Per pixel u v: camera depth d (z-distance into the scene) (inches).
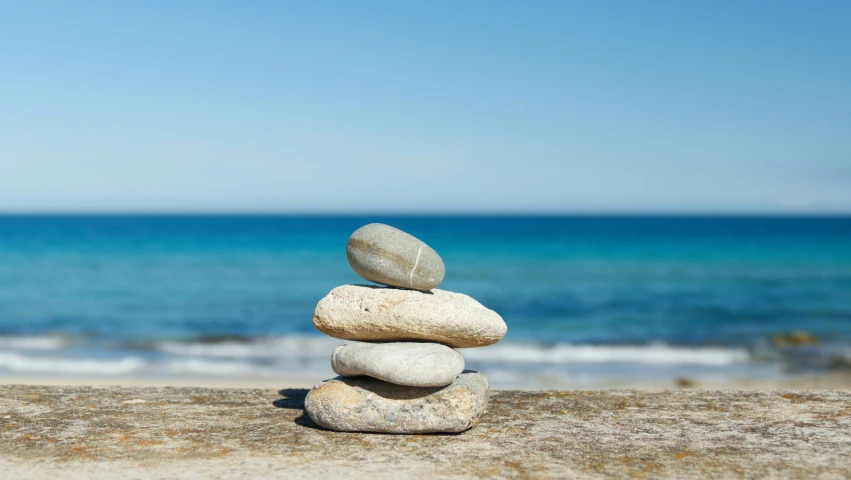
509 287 144.1
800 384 66.1
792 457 29.9
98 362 76.3
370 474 28.4
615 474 28.5
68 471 28.4
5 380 67.2
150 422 33.2
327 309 33.1
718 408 35.7
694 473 28.6
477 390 32.8
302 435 32.0
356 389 32.5
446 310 32.2
